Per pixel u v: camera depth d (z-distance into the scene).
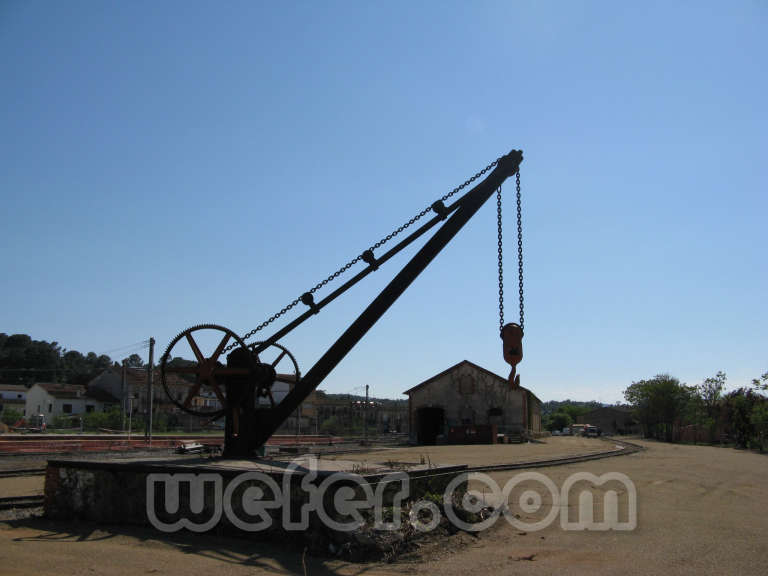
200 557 7.22
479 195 11.66
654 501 12.39
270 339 11.73
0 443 26.88
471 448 37.47
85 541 8.00
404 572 6.79
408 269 11.37
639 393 70.44
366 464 9.64
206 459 10.38
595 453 30.27
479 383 49.88
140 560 7.02
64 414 66.88
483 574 6.73
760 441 41.78
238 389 11.10
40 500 11.29
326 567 6.94
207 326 11.20
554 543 8.32
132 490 9.09
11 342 113.19
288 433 67.00
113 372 72.19
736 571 6.95
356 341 11.18
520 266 11.46
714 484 16.00
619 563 7.25
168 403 65.19
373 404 73.00
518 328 11.14
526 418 50.53
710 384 60.50
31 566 6.63
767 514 11.03
